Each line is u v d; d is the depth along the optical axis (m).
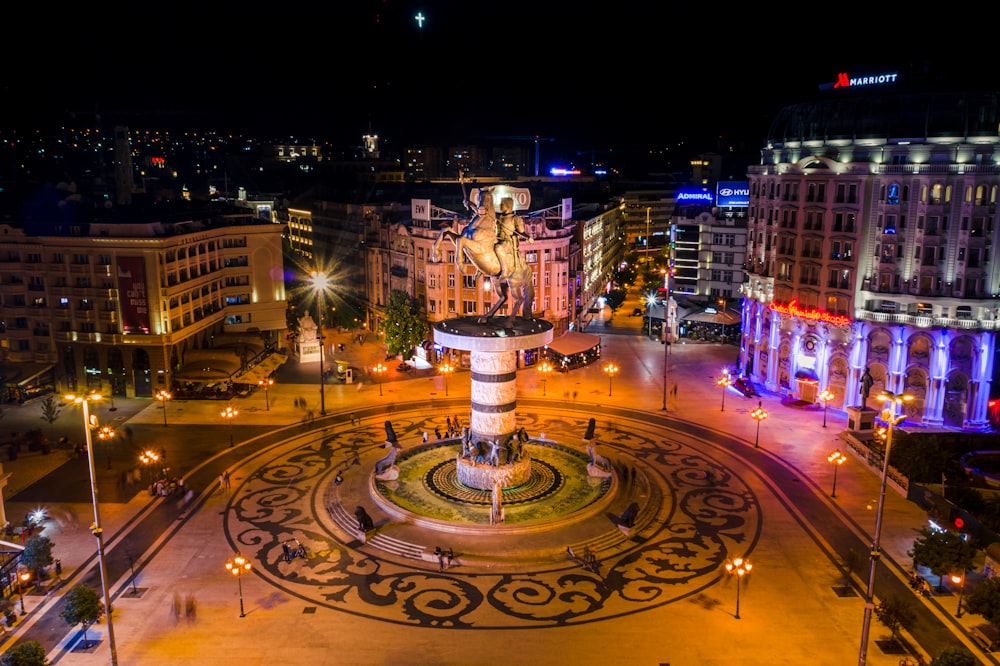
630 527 67.25
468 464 75.75
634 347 144.62
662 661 49.72
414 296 139.75
